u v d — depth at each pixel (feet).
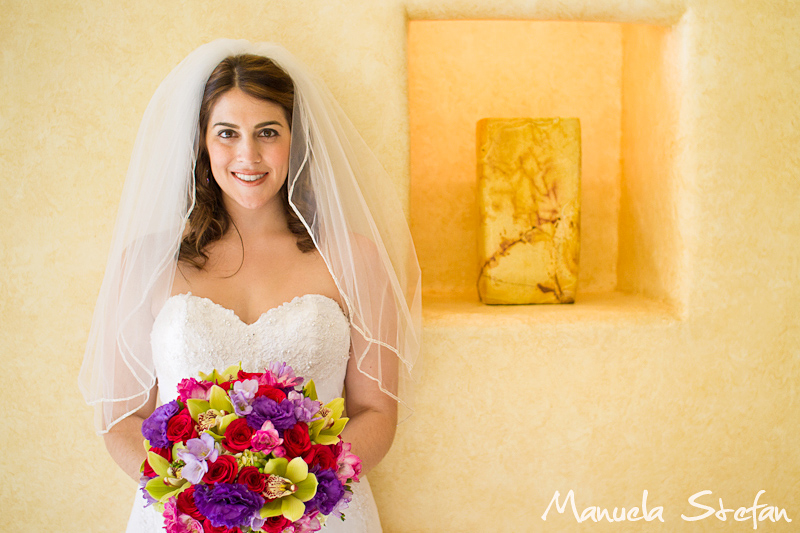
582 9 5.77
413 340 5.21
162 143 4.66
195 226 4.96
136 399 4.79
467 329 5.90
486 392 5.98
